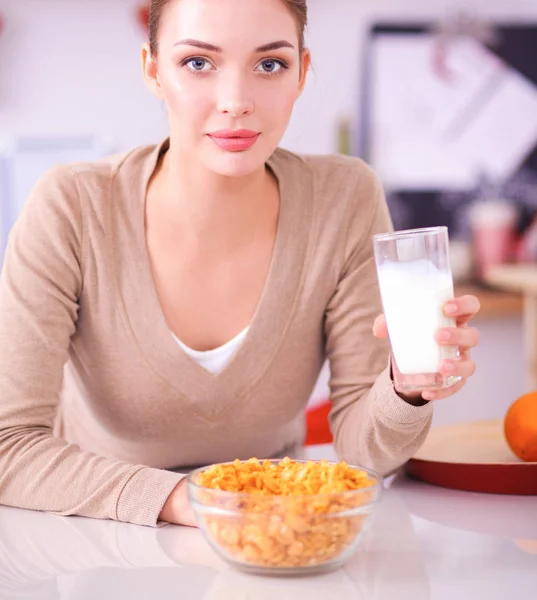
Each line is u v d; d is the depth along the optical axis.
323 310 1.39
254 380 1.34
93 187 1.31
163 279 1.32
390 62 3.74
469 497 1.21
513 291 3.74
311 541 0.88
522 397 1.29
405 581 0.89
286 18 1.16
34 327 1.25
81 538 1.05
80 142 3.56
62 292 1.29
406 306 1.02
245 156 1.18
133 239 1.31
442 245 1.02
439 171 3.82
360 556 0.97
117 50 3.54
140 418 1.35
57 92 3.53
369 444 1.24
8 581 0.91
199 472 0.98
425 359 1.03
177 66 1.16
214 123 1.16
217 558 0.97
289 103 1.19
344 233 1.38
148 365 1.32
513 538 1.03
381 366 1.36
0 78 3.49
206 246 1.31
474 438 1.44
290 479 0.94
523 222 3.86
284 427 1.43
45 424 1.25
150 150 1.37
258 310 1.33
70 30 3.51
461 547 1.00
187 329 1.34
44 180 1.32
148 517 1.09
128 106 3.57
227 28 1.13
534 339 3.42
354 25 3.70
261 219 1.33
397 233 1.03
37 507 1.16
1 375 1.24
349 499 0.88
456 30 3.77
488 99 3.82
